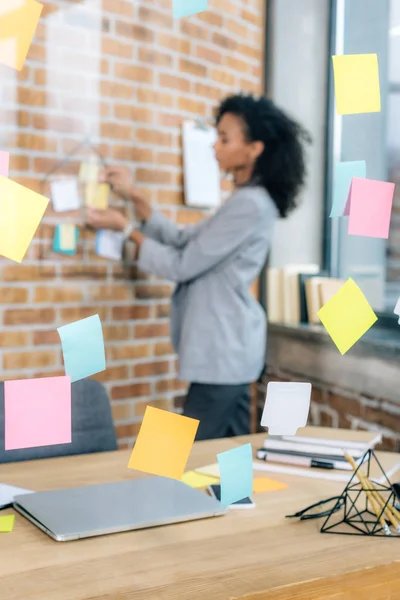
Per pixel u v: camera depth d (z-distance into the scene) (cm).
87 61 251
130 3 260
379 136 272
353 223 92
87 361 85
